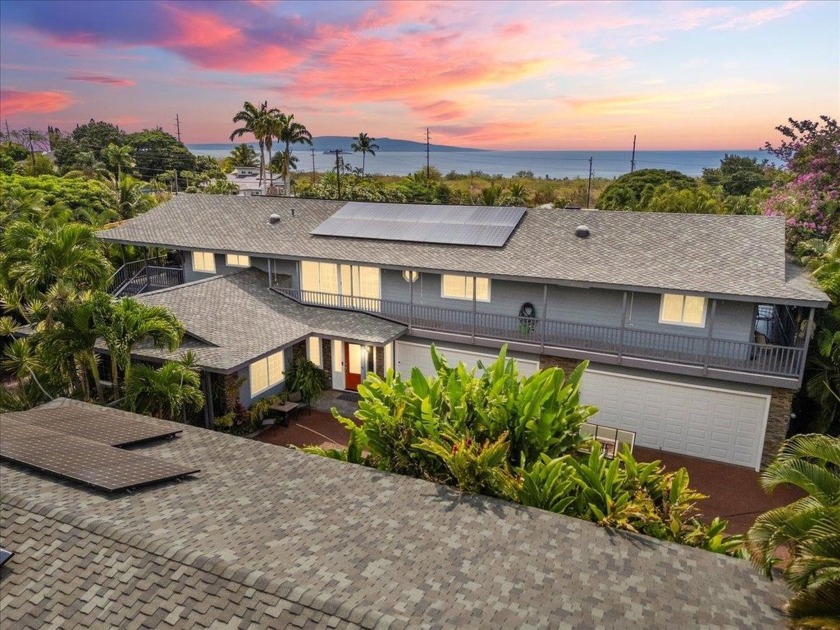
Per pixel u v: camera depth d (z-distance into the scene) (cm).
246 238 2409
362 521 798
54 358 1441
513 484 963
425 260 2008
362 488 922
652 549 778
